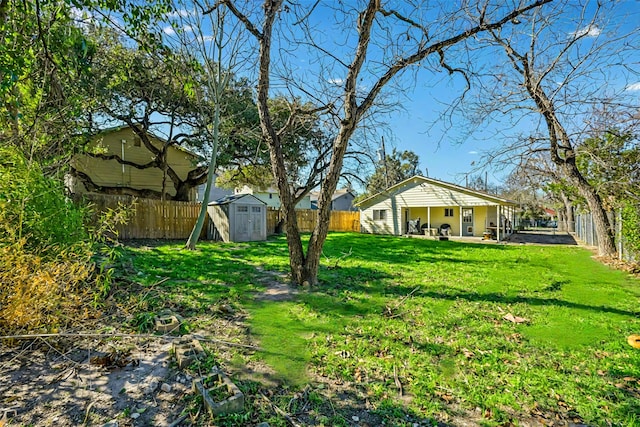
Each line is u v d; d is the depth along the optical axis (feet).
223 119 40.88
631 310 15.16
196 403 7.30
